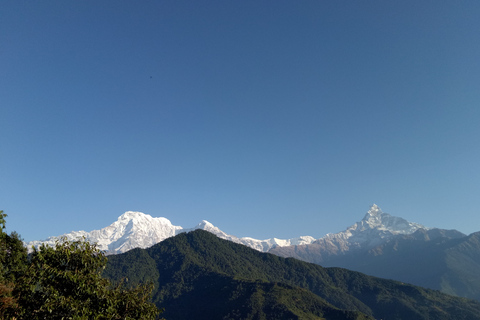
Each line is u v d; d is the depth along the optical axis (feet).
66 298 120.06
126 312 128.98
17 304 121.60
